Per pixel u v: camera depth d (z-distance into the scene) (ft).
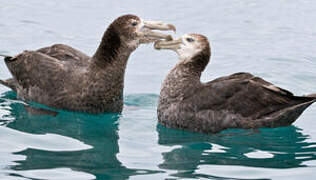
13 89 69.21
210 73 76.64
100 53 62.59
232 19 97.35
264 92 59.57
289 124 60.44
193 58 61.41
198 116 58.95
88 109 63.36
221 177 48.55
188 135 58.65
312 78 75.20
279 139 57.62
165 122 60.95
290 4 105.50
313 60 81.20
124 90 71.82
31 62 66.49
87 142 55.98
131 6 101.71
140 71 78.18
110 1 104.68
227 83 60.03
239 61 80.59
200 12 99.96
